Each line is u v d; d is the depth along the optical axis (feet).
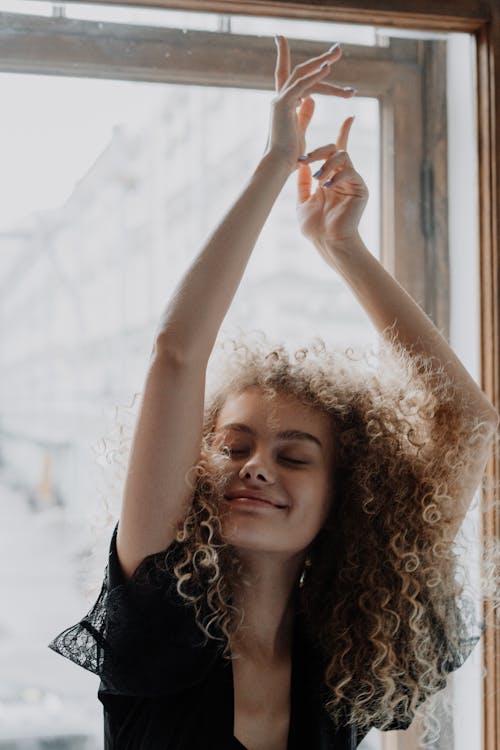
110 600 3.04
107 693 3.19
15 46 4.17
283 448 3.22
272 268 4.54
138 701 3.22
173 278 4.45
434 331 3.71
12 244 4.26
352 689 3.37
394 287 3.72
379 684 3.38
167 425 2.96
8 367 4.25
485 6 4.36
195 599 3.07
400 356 3.63
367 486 3.44
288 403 3.27
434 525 3.49
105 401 4.35
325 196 3.76
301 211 3.80
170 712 3.14
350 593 3.47
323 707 3.31
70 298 4.33
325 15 4.27
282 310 4.55
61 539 4.28
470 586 3.94
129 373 4.38
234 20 4.39
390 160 4.59
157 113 4.40
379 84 4.56
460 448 3.59
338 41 4.51
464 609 3.71
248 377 3.36
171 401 2.95
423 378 3.61
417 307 3.73
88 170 4.34
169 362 2.95
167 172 4.43
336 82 4.52
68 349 4.32
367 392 3.53
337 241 3.72
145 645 3.06
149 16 4.30
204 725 3.10
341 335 4.61
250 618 3.31
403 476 3.50
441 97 4.63
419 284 4.61
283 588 3.34
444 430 3.59
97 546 3.66
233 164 4.50
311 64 3.51
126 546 3.05
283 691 3.34
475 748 4.35
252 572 3.28
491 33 4.36
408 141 4.60
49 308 4.30
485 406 3.68
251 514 3.11
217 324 3.06
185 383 2.96
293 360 3.76
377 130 4.62
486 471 4.26
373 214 4.62
